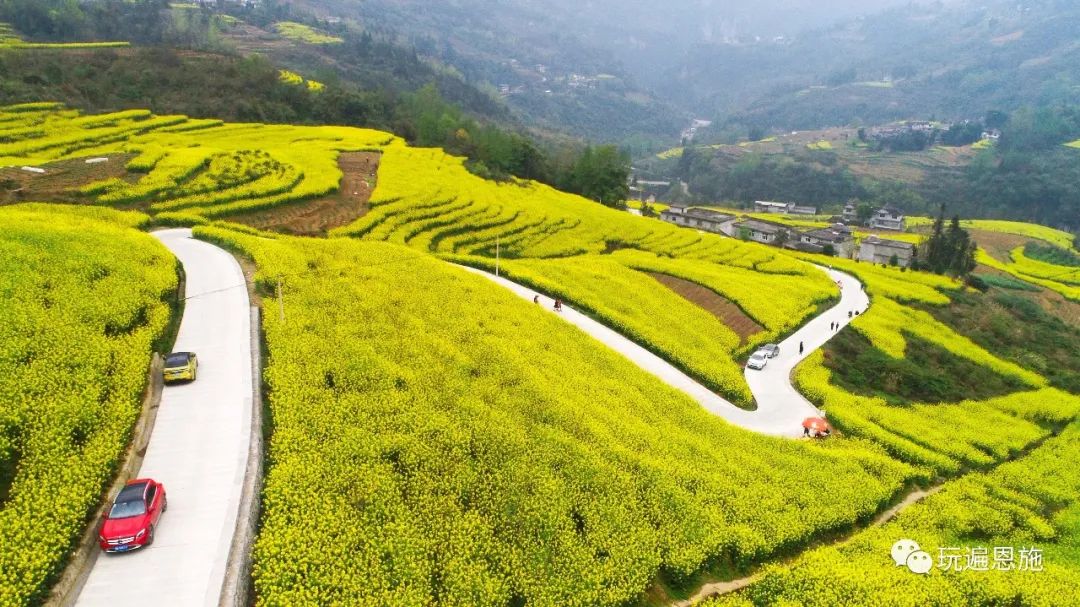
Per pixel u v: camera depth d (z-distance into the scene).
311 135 110.06
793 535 32.62
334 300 44.00
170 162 73.62
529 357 43.06
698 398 48.06
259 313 41.16
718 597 28.52
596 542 28.23
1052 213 193.25
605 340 54.03
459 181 95.19
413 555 24.69
